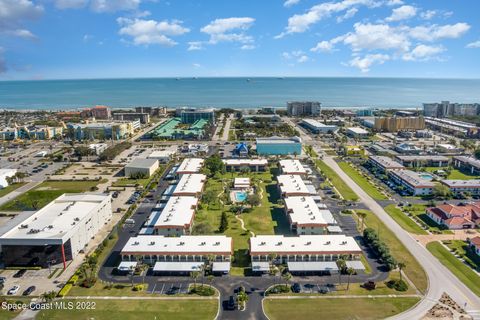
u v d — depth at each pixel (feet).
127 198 605.31
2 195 623.77
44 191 638.12
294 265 381.60
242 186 645.51
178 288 352.69
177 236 458.50
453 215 491.31
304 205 518.78
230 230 478.18
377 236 435.94
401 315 310.86
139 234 460.55
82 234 431.43
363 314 312.29
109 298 336.70
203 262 392.06
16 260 404.36
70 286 353.92
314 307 322.55
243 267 390.21
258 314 313.53
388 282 359.66
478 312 315.37
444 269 382.83
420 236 459.32
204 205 565.12
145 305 326.03
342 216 524.11
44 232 399.44
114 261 403.95
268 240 416.46
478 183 633.61
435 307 321.32
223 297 338.34
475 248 417.49
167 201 573.33
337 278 369.30
